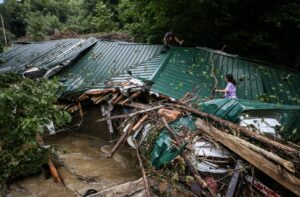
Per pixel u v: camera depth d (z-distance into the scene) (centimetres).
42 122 675
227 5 1150
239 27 1238
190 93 812
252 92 865
